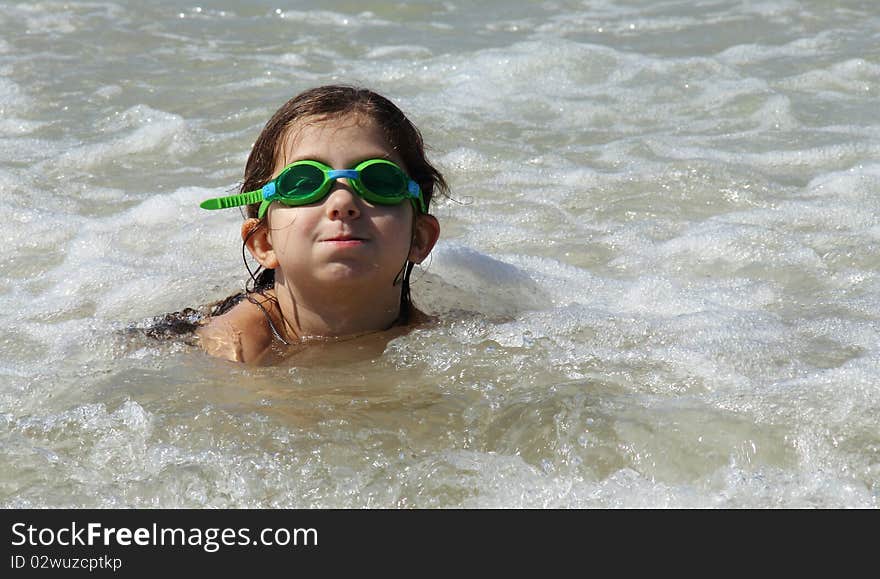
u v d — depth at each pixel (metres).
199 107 18.09
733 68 19.97
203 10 24.28
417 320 10.20
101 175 15.17
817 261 11.82
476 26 23.44
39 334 10.21
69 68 19.98
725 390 8.62
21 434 8.02
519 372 9.07
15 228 13.12
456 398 8.57
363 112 9.62
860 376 8.64
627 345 9.65
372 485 7.47
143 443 7.89
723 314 10.23
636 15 24.23
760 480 7.43
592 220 13.44
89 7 24.17
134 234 13.06
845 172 14.57
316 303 9.62
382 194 9.36
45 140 16.44
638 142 16.30
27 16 23.30
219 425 8.06
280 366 9.33
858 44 21.25
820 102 18.02
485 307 10.80
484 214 13.66
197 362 9.38
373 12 24.34
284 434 7.95
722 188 14.25
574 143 16.45
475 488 7.46
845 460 7.62
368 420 8.17
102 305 11.08
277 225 9.46
